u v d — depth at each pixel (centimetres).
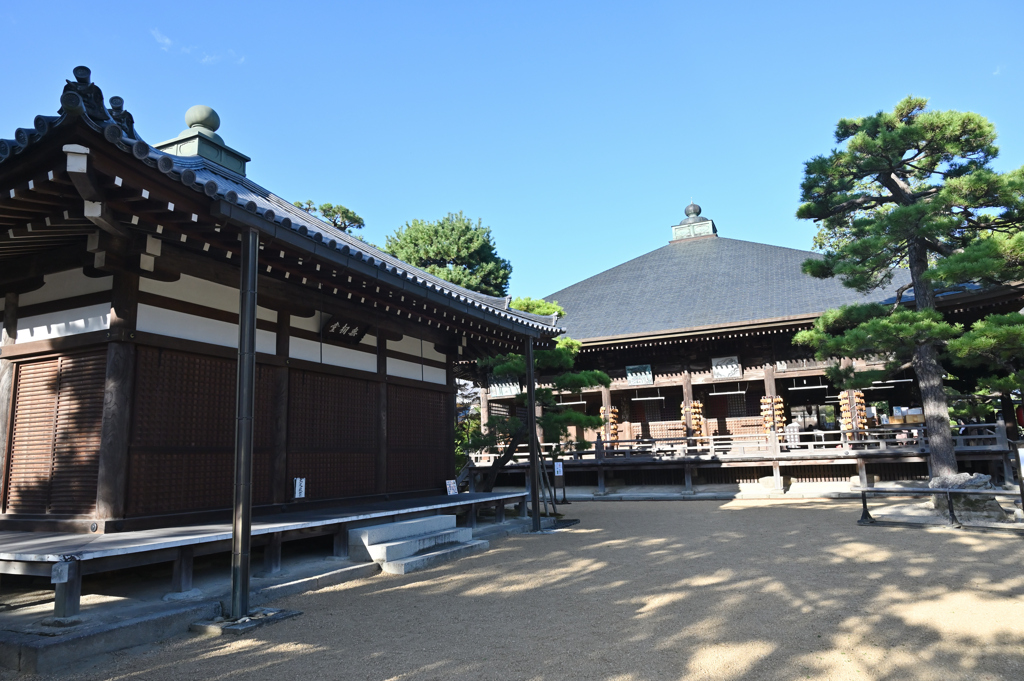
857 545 923
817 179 1545
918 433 1909
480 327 1223
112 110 547
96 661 482
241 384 613
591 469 2247
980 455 1783
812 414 2506
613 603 625
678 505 1766
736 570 762
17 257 801
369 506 1024
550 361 1575
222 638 538
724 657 462
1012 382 1381
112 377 716
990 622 527
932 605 582
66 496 732
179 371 796
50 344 770
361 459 1108
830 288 2428
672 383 2414
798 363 2252
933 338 1361
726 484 2177
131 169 550
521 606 624
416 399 1295
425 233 3628
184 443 789
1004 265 1239
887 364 1559
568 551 956
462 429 2914
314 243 741
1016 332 1206
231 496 844
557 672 443
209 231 668
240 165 1234
